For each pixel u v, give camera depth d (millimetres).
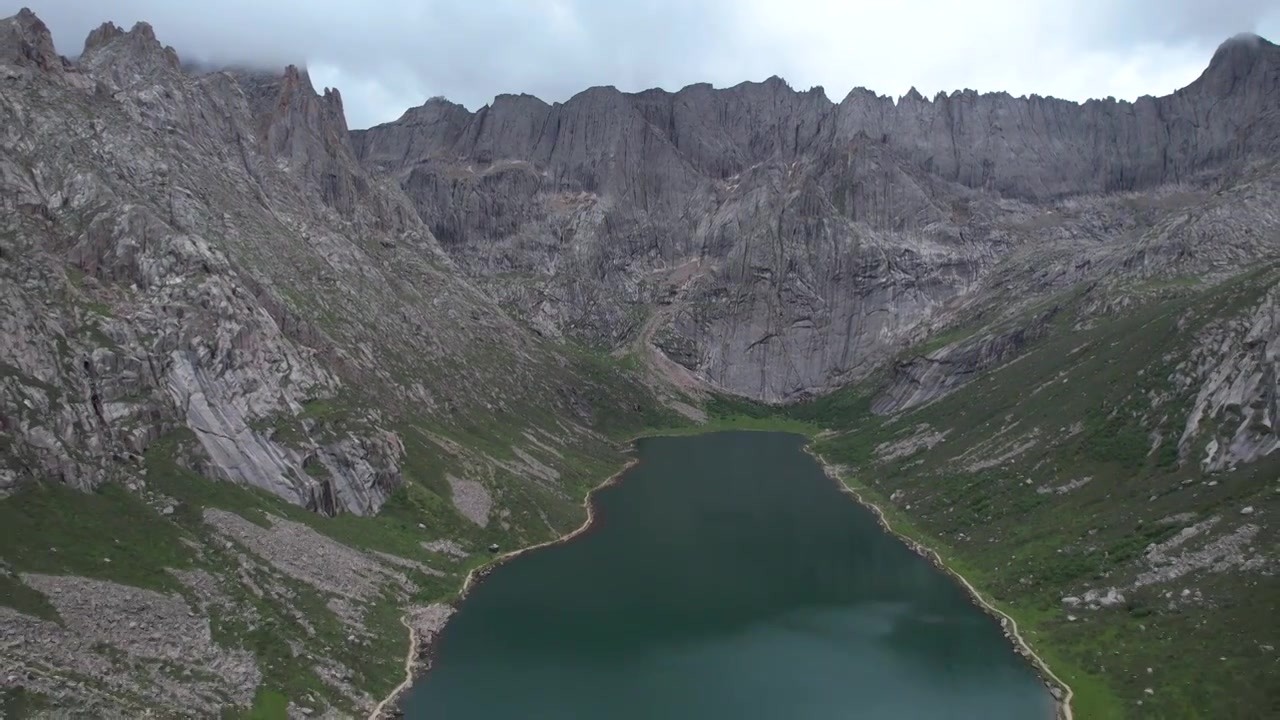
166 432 150250
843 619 155875
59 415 131000
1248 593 129875
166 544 126500
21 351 132875
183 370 157875
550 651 140250
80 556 114688
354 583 147500
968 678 132875
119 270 166625
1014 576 167500
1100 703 122625
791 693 127812
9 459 120062
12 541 110750
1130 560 153250
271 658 116625
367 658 129000
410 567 163000
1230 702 111688
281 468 162000
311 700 113000
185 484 143250
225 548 133750
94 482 129250
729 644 144625
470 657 137250
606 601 162625
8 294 135750
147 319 159500
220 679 108062
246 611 122312
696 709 122312
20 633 98125
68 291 152500
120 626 107125
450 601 159000
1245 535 141750
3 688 89562
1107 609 144125
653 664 136375
